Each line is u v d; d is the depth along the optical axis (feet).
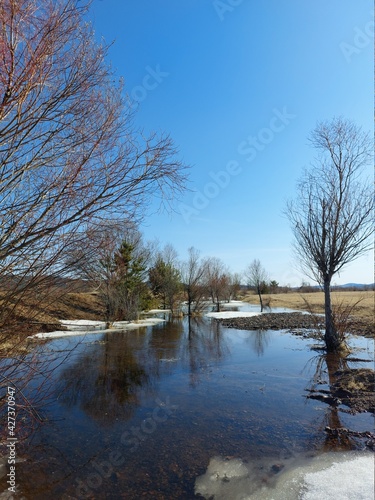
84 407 22.58
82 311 78.33
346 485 13.19
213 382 28.60
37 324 15.65
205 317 93.66
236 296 191.93
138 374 31.30
